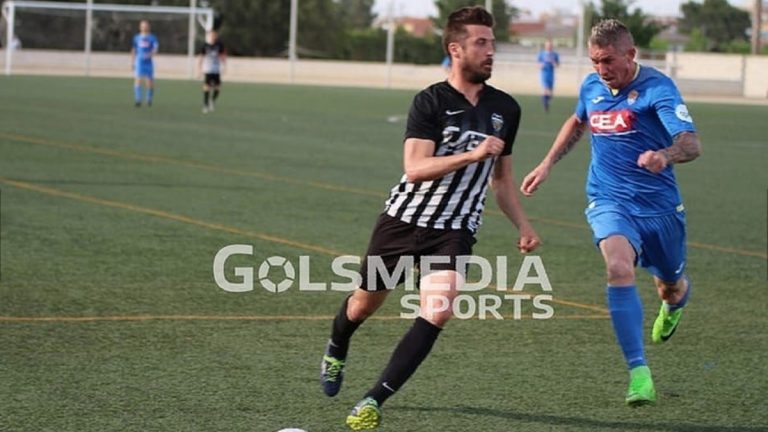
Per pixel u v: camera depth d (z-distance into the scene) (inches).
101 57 4623.5
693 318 718.5
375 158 1637.6
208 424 481.4
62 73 4271.7
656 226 558.9
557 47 4992.6
